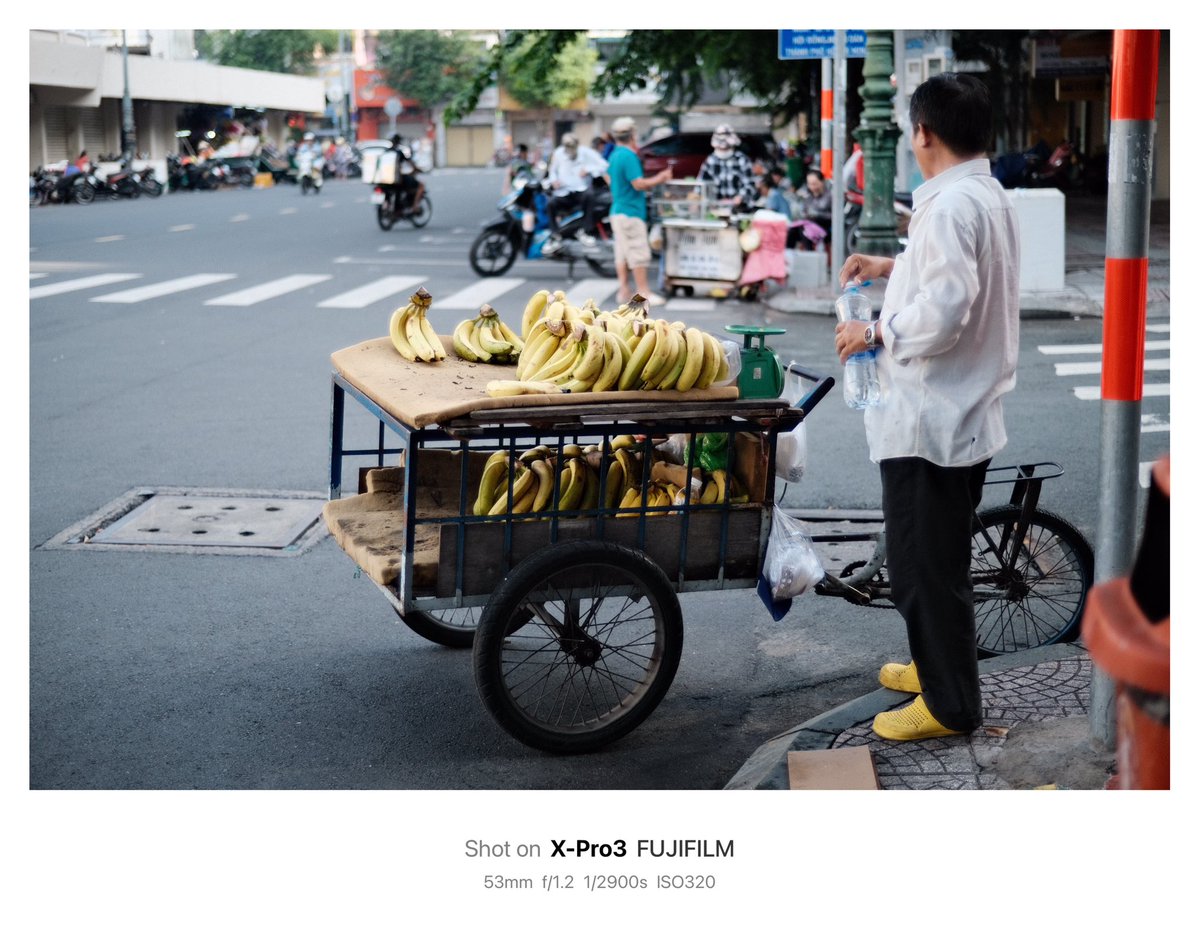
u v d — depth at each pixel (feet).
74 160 117.91
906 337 11.10
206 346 35.86
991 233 11.10
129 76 131.95
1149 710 5.61
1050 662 13.87
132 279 50.72
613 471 13.37
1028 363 32.50
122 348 35.53
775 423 12.89
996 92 87.35
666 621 12.89
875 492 21.66
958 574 11.75
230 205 104.37
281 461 23.84
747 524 13.20
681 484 13.33
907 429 11.44
